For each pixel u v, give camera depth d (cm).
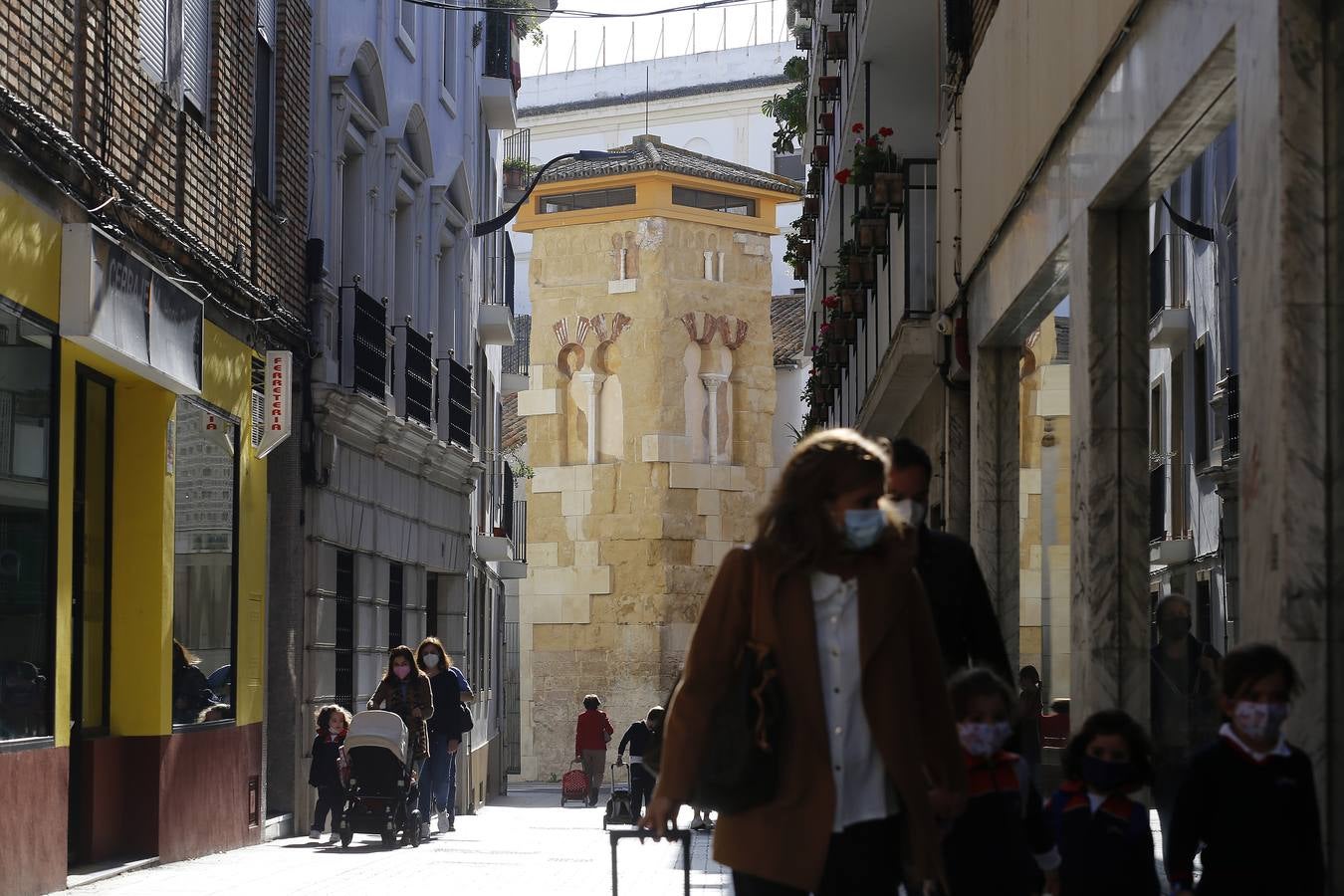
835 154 3366
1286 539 759
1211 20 892
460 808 3841
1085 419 1203
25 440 1483
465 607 3891
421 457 3294
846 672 611
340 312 2703
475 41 3978
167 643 1869
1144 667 1148
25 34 1459
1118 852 815
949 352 2019
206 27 2075
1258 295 801
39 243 1491
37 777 1480
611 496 6347
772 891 600
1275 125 775
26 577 1488
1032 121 1422
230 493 2166
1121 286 1199
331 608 2652
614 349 6384
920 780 610
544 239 6500
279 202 2428
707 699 616
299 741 2511
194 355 1919
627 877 1802
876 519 612
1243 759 713
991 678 771
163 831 1866
